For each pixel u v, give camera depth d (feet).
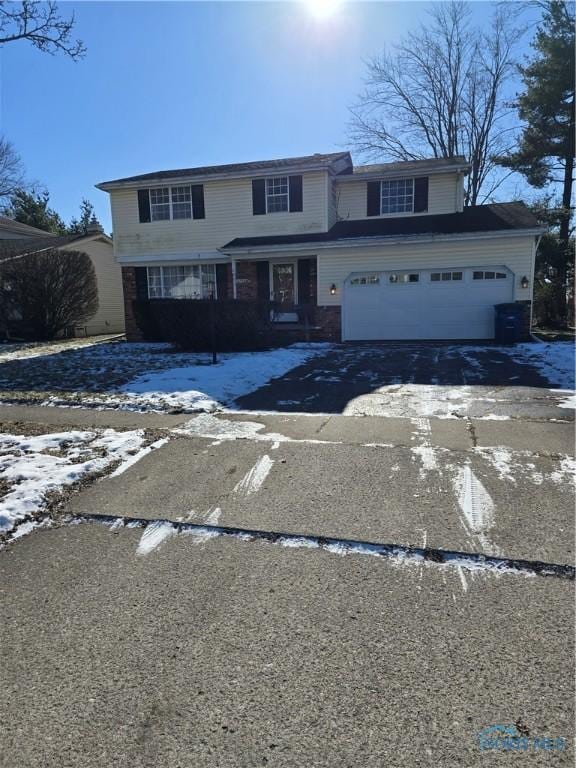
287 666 7.19
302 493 12.94
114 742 6.02
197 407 22.09
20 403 23.88
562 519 11.26
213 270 58.34
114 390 26.45
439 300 48.01
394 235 48.78
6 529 11.31
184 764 5.71
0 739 6.09
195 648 7.61
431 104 87.40
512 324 43.88
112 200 59.82
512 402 22.26
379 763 5.67
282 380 28.81
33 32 27.96
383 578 9.29
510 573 9.32
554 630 7.81
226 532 11.09
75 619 8.34
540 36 71.67
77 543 10.76
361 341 49.96
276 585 9.16
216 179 55.93
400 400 23.16
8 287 63.87
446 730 6.08
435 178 55.31
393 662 7.22
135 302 54.49
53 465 14.97
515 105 77.36
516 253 45.65
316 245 49.47
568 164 73.10
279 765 5.67
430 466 14.57
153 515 11.91
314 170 53.36
